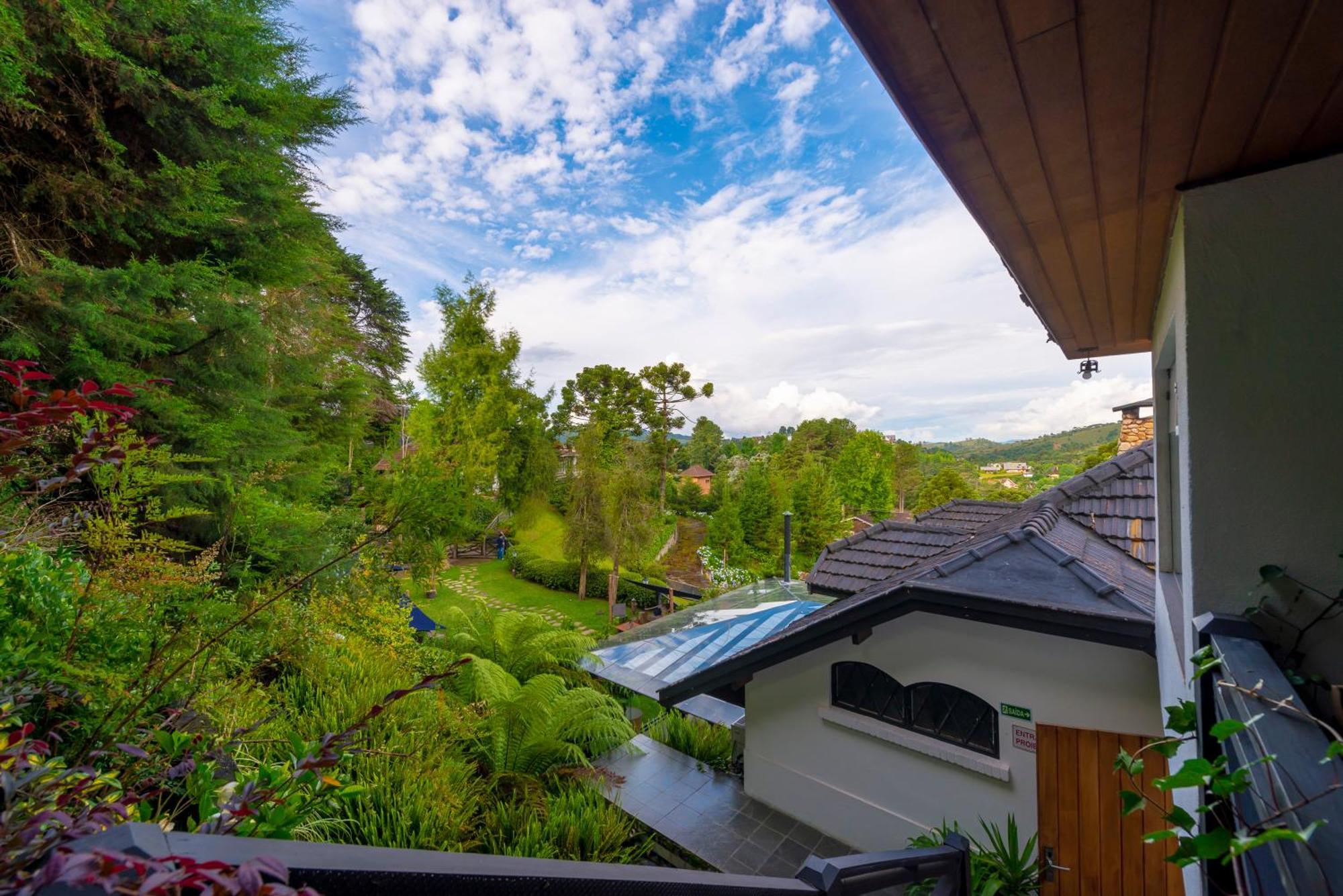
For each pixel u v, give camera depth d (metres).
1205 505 1.76
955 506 8.07
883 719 4.68
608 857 4.25
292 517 5.64
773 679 5.30
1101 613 3.33
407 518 3.37
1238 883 0.91
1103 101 1.31
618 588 20.47
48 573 2.46
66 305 4.48
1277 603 1.66
